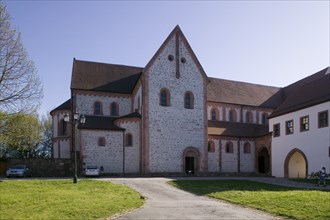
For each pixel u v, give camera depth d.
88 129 41.00
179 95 43.47
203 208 16.42
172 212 15.28
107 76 49.44
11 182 24.75
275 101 57.66
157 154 41.41
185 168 42.69
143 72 41.97
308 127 37.72
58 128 47.22
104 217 13.83
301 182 31.52
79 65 49.12
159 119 42.03
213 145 47.25
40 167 39.97
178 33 44.59
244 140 49.28
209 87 54.19
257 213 15.38
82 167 40.09
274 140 44.00
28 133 30.62
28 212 14.17
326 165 34.53
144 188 24.66
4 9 26.70
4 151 58.72
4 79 26.58
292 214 14.79
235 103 53.16
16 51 27.09
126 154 41.78
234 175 42.97
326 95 35.78
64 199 17.55
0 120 26.83
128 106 48.00
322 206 16.28
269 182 30.98
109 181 27.86
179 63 44.06
